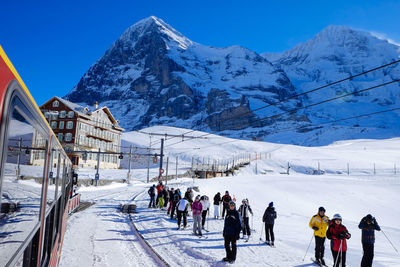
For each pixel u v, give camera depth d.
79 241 12.24
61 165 6.47
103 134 80.12
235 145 143.38
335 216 10.15
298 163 113.31
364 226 10.00
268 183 61.88
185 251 11.52
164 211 22.62
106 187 47.16
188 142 142.12
